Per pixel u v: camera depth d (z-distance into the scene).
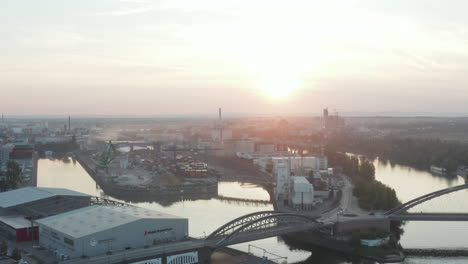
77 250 180.00
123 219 197.50
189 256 193.88
